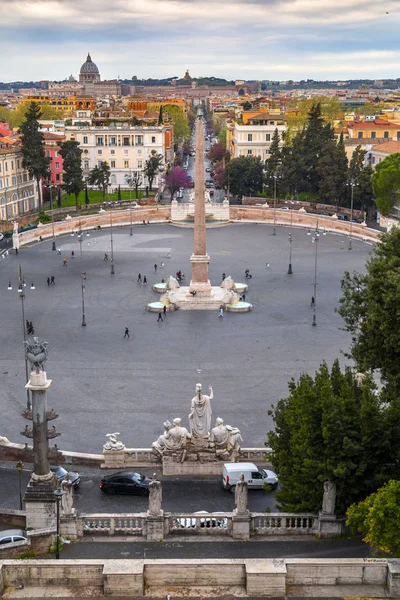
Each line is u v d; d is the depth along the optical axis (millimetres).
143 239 130250
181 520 32531
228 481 41438
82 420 53219
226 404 56062
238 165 161625
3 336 73438
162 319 80500
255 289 93250
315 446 32344
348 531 31500
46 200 164375
